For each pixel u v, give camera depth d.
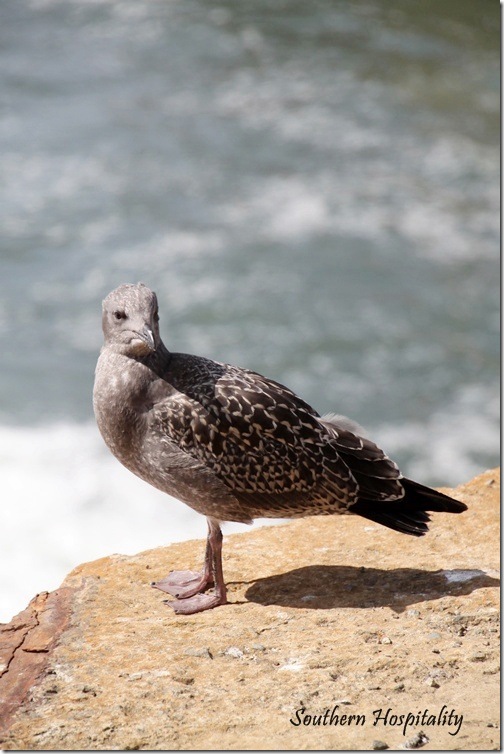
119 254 23.41
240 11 36.75
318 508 7.02
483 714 5.41
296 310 21.88
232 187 26.58
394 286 22.98
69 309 21.44
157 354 7.05
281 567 7.46
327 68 33.22
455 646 6.20
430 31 36.25
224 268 23.08
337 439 7.01
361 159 28.33
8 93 30.77
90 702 5.73
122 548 14.34
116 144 28.23
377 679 5.86
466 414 19.16
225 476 6.89
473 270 23.84
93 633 6.60
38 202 25.38
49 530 14.63
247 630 6.52
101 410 7.04
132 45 34.22
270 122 29.91
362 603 6.85
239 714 5.55
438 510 6.99
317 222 25.25
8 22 35.59
